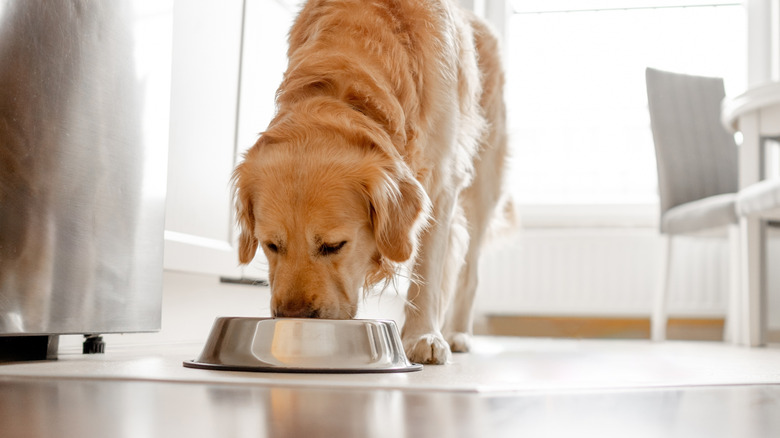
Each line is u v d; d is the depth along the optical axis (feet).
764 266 12.26
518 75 17.46
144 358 5.64
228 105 8.48
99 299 5.27
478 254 8.48
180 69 7.52
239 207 5.46
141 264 5.70
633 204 16.30
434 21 6.23
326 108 5.35
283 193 5.00
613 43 17.21
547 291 16.29
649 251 15.93
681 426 2.61
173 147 7.44
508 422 2.62
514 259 16.40
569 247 16.22
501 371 5.23
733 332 12.92
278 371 4.39
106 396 3.18
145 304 5.75
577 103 17.31
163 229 5.96
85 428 2.33
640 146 17.11
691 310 15.61
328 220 4.98
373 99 5.49
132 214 5.58
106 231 5.32
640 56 17.11
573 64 17.31
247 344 4.56
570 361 6.79
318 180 5.01
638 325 16.26
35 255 4.73
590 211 16.43
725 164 14.71
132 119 5.53
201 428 2.35
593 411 2.98
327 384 3.75
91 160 5.14
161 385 3.67
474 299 8.54
